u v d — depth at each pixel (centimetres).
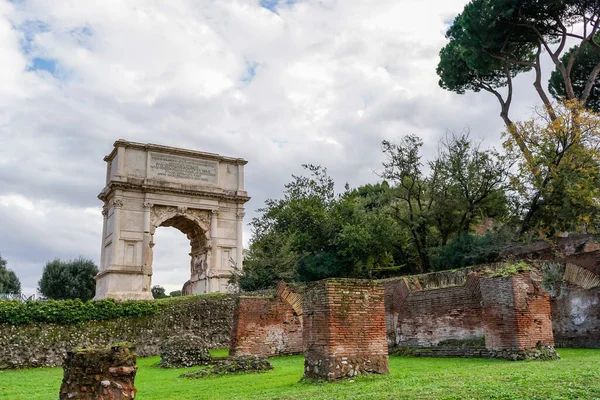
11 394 1587
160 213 4934
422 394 1000
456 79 4731
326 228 4734
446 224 4294
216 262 5094
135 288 4631
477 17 4050
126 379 1039
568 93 3950
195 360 2261
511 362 1630
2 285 7219
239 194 5341
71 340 2858
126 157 4878
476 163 4156
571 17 4006
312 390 1206
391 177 4350
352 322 1409
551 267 2455
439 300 2183
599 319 2194
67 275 7138
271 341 2573
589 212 3444
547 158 3644
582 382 1030
